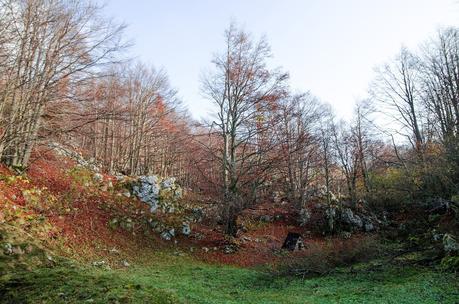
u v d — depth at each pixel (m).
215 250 22.97
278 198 35.56
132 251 18.98
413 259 16.39
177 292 11.20
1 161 19.41
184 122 41.53
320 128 41.22
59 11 17.88
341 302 11.44
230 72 24.98
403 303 10.84
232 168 24.48
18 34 16.42
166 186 27.81
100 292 8.96
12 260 11.31
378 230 28.89
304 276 16.30
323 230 31.86
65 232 16.91
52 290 9.10
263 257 23.14
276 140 24.11
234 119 24.80
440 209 23.48
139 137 38.69
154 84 41.16
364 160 40.31
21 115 17.23
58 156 24.83
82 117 21.66
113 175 28.41
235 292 13.16
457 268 13.46
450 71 29.12
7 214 14.79
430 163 21.28
